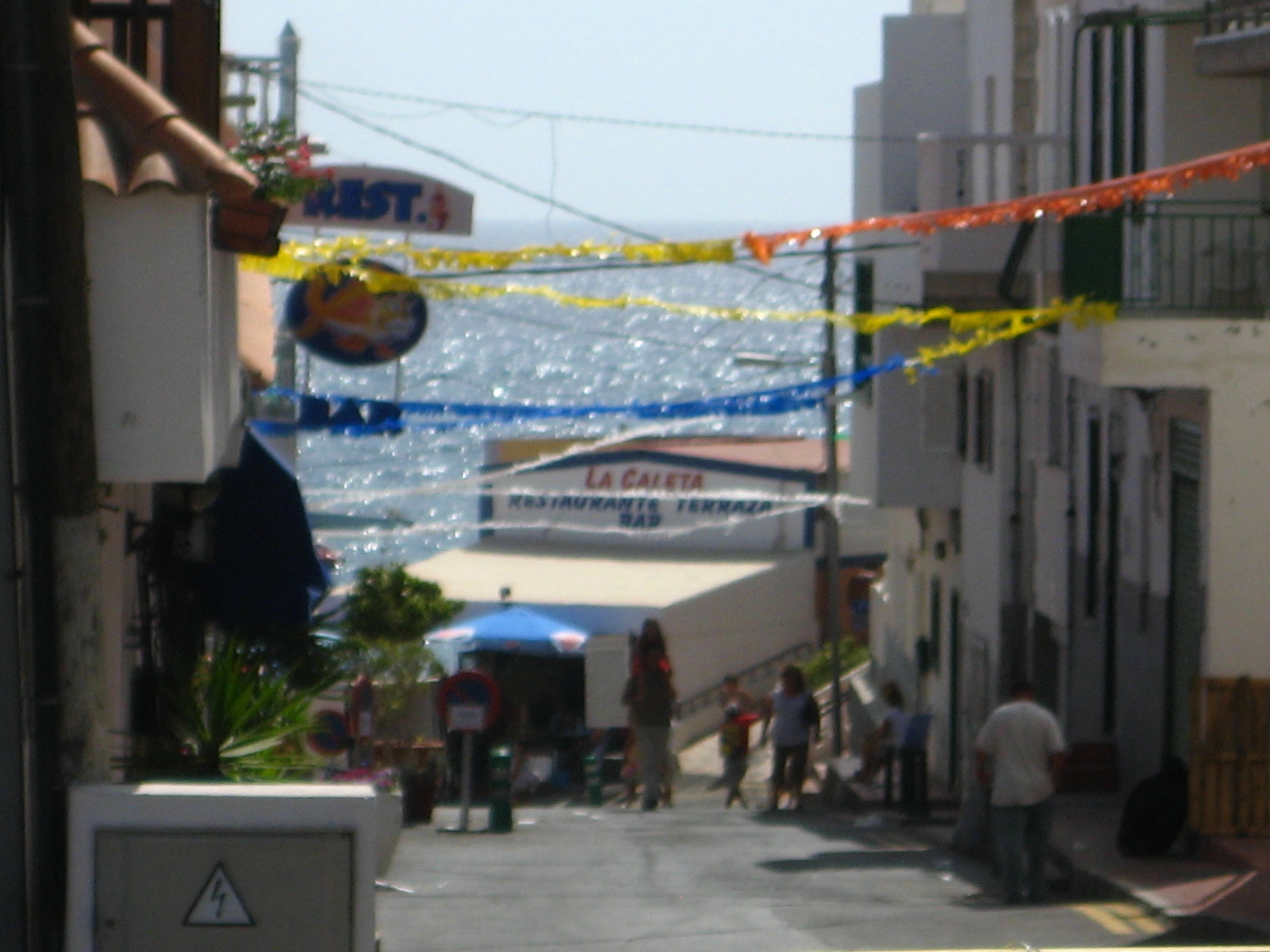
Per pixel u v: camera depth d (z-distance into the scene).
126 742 42.81
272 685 38.38
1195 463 65.81
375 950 28.31
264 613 48.56
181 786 28.31
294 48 75.25
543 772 126.50
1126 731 75.69
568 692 148.00
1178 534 68.69
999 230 78.38
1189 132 66.31
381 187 73.44
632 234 72.94
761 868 64.94
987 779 56.81
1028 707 56.69
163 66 37.25
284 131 37.88
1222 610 62.09
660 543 179.12
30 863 29.91
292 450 66.81
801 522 175.88
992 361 93.12
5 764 29.98
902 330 99.44
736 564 170.12
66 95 28.89
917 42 103.81
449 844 71.94
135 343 30.16
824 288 111.44
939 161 78.25
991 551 93.25
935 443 102.25
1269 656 61.97
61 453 29.11
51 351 29.00
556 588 156.25
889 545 137.62
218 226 30.98
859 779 100.50
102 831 27.66
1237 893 53.78
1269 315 62.34
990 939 48.56
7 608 30.00
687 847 71.50
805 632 170.38
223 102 44.38
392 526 101.38
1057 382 84.50
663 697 92.31
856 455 114.56
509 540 184.00
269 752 38.09
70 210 29.00
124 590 45.06
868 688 141.25
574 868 64.31
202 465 30.30
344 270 56.94
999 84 92.88
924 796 84.12
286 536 48.72
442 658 129.50
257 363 44.19
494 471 186.50
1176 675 69.06
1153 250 65.62
